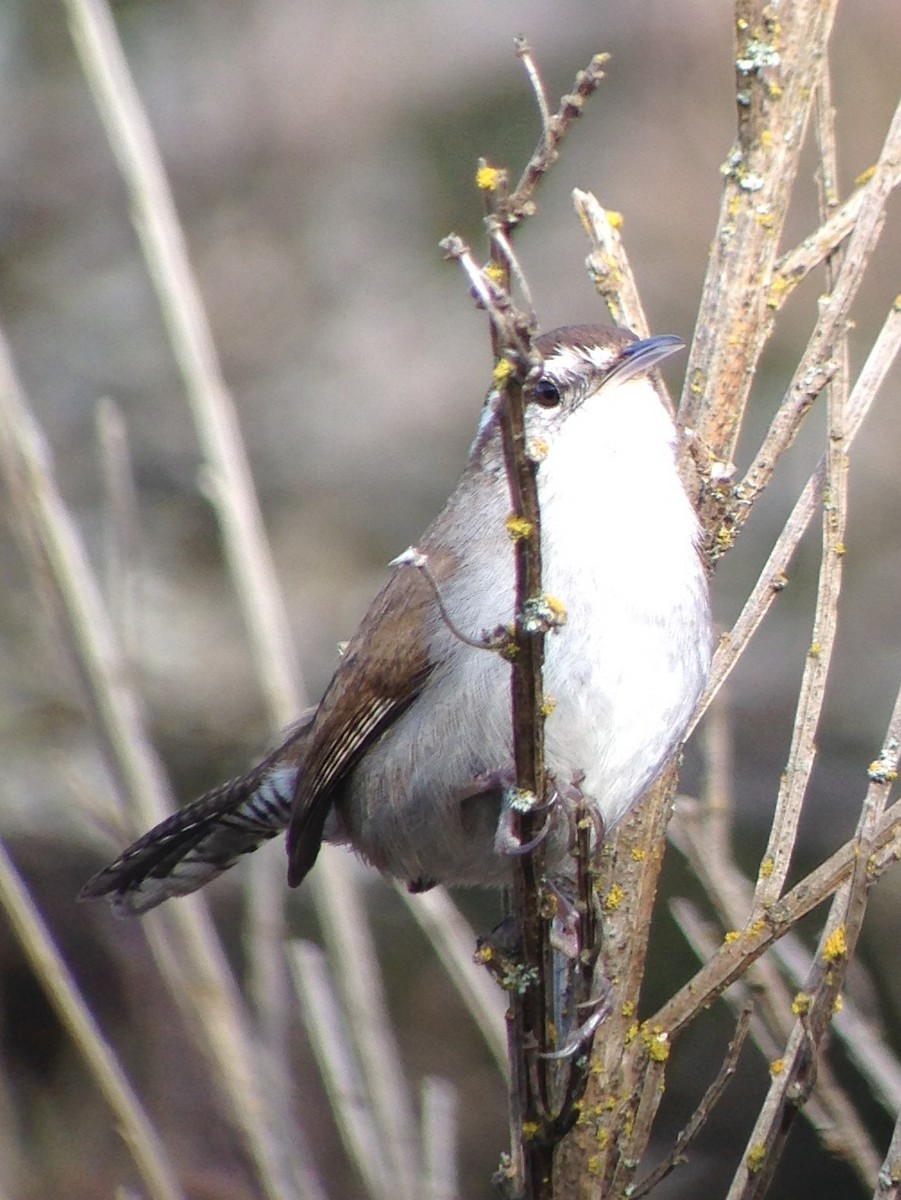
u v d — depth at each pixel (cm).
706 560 706
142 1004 1190
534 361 460
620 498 691
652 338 736
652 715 679
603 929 613
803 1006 561
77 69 1791
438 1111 731
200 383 795
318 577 1566
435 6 1803
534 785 538
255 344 1725
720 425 692
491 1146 1197
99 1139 1145
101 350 1633
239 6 1841
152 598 1475
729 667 661
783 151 670
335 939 762
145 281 1673
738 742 1305
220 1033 716
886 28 1567
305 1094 1096
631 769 677
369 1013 749
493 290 452
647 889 664
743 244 679
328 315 1739
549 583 680
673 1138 1138
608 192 1678
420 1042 1255
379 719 748
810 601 1387
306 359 1714
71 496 1541
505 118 1728
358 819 787
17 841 1295
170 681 1423
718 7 1692
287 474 1634
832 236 674
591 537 684
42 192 1734
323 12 1825
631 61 1714
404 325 1731
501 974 575
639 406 716
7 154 1736
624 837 675
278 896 859
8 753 1330
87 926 1262
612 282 756
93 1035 698
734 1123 1139
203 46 1839
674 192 1662
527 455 487
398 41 1800
